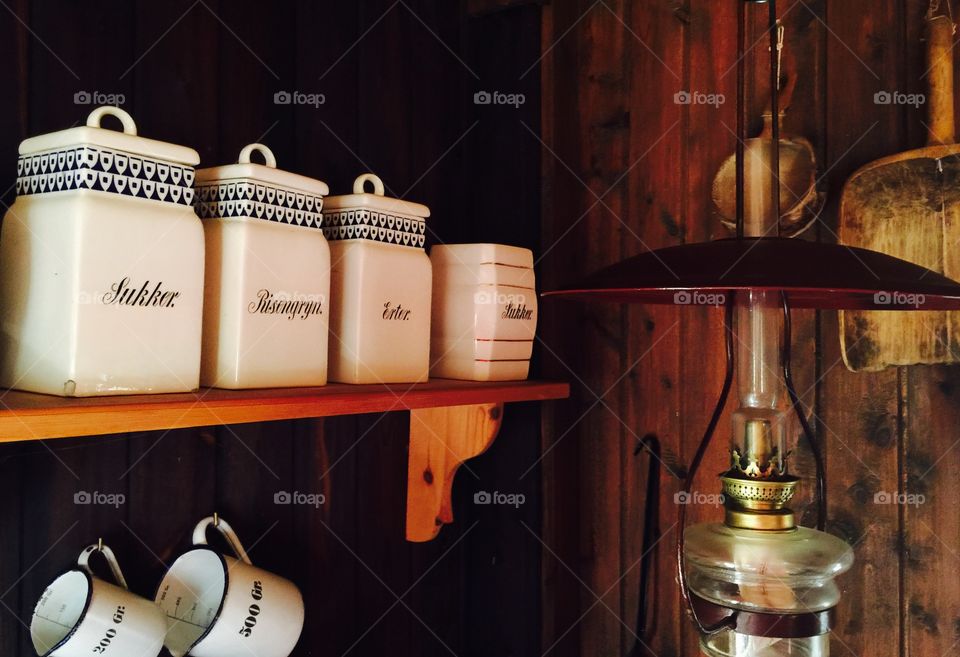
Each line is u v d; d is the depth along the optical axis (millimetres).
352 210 1099
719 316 1493
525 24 1542
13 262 810
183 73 1072
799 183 1374
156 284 805
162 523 1047
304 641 1242
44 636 873
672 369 1536
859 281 680
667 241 1545
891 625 1318
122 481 1003
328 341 1095
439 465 1396
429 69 1514
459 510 1562
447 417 1384
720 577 969
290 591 1048
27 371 783
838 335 1367
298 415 871
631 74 1592
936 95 1262
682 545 958
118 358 771
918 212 1258
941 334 1250
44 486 926
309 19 1267
